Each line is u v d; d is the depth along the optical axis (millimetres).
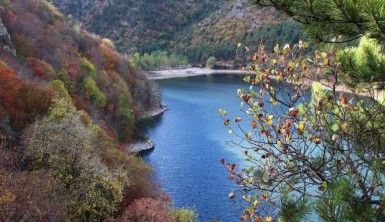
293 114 5617
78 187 32156
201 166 59594
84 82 72750
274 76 5961
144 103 96750
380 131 5535
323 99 5711
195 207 46594
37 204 25672
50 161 32688
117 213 35500
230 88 134750
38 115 40219
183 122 86000
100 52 95562
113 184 33875
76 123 39156
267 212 5801
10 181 26016
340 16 4332
